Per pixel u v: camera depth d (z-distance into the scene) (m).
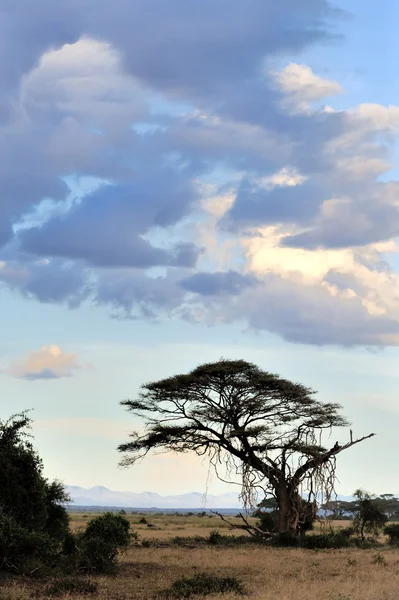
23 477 29.64
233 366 52.75
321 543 48.22
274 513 58.91
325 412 54.06
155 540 49.47
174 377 53.88
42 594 21.31
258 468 53.44
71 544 27.97
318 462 52.91
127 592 22.28
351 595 20.45
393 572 28.62
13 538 25.19
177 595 21.55
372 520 68.44
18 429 30.94
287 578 26.73
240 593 22.23
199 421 54.38
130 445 55.47
